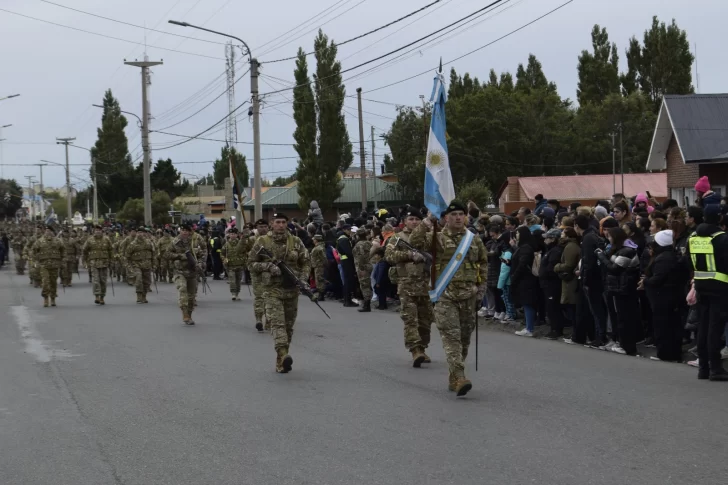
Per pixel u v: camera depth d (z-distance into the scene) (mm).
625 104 58750
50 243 18812
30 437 6848
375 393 8344
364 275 16172
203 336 12961
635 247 10523
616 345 10883
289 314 10078
